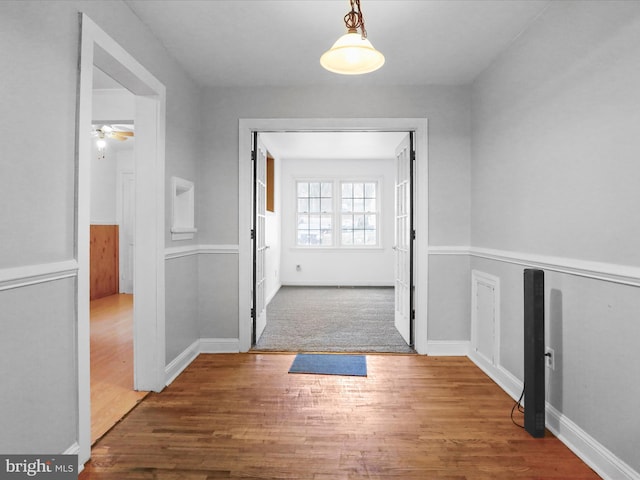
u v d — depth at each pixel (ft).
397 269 14.84
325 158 26.05
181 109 10.78
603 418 6.12
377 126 12.09
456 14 8.13
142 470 6.15
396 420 7.85
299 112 12.16
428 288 12.10
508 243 9.41
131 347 12.62
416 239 12.45
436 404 8.60
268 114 12.19
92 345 12.85
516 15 8.13
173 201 10.07
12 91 4.88
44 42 5.42
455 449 6.79
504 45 9.47
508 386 9.25
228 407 8.42
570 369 6.93
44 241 5.46
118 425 7.60
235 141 12.26
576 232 6.77
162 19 8.36
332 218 26.58
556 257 7.38
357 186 26.63
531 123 8.33
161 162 9.32
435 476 6.03
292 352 12.23
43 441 5.46
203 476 6.00
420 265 12.14
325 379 10.05
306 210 26.63
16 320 4.98
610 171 5.96
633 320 5.54
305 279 26.58
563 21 7.19
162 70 9.53
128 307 18.94
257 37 9.16
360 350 12.41
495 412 8.22
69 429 6.00
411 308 12.75
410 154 12.61
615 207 5.85
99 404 8.53
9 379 4.89
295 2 7.75
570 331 6.94
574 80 6.84
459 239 12.10
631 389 5.57
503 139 9.72
